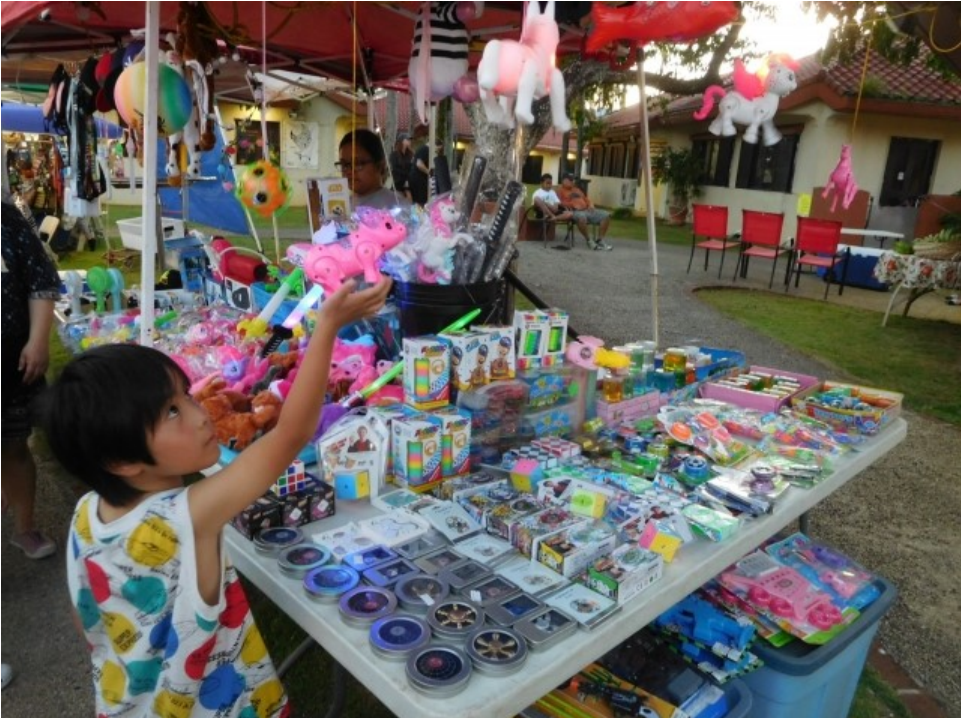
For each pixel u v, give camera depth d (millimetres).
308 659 2422
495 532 1517
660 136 18344
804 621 1746
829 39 4473
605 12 2018
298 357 2115
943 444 4406
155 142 2160
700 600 1792
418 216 2256
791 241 9555
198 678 1179
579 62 3523
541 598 1286
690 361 2709
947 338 6934
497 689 1062
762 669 1717
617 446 2027
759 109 2312
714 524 1544
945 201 10414
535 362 2146
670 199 17922
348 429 1692
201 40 3027
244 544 1461
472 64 3748
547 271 9914
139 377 1085
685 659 1741
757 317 7594
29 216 2932
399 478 1752
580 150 13734
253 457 1148
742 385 2555
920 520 3494
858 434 2191
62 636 2496
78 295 4113
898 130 12180
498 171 2883
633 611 1281
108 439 1071
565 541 1413
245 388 2039
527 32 1457
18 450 2770
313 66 5508
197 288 3961
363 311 1166
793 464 1919
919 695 2350
